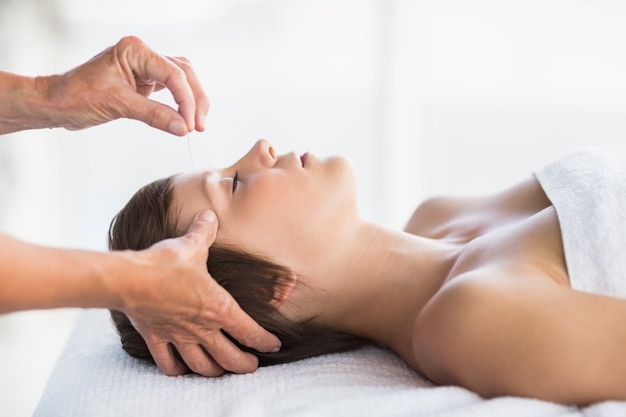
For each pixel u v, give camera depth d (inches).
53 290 36.5
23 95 50.2
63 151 120.9
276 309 51.1
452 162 120.1
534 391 39.3
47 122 52.2
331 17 119.3
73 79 49.3
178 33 119.3
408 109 115.3
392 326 51.1
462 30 116.3
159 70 48.1
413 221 64.8
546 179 53.5
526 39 115.9
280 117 121.5
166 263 40.3
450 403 40.0
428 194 120.5
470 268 46.9
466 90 118.3
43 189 118.9
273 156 54.6
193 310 42.6
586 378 38.4
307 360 51.1
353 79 120.5
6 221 114.9
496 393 40.4
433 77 118.0
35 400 94.7
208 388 46.0
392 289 51.4
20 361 106.7
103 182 123.3
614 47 114.9
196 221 47.6
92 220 123.4
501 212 57.3
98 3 117.6
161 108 47.6
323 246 51.3
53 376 51.8
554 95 117.3
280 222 51.0
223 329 46.6
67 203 122.0
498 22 116.0
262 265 50.4
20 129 53.6
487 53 117.0
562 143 118.3
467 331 39.8
